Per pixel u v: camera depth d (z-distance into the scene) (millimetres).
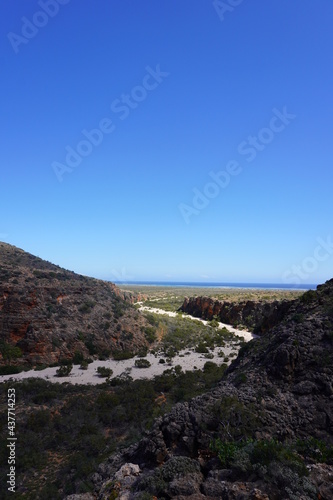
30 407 29578
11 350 48750
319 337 18578
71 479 18172
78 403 30625
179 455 13094
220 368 43906
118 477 12445
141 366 48688
